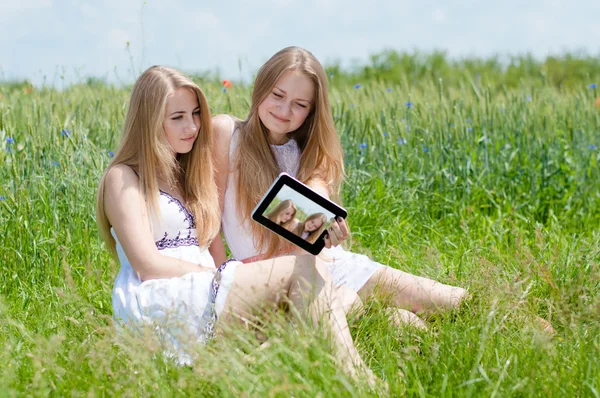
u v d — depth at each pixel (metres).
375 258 4.02
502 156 5.60
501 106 6.25
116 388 2.21
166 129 2.91
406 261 3.88
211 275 2.70
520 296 2.89
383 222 4.67
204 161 3.04
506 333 2.77
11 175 4.33
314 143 3.25
